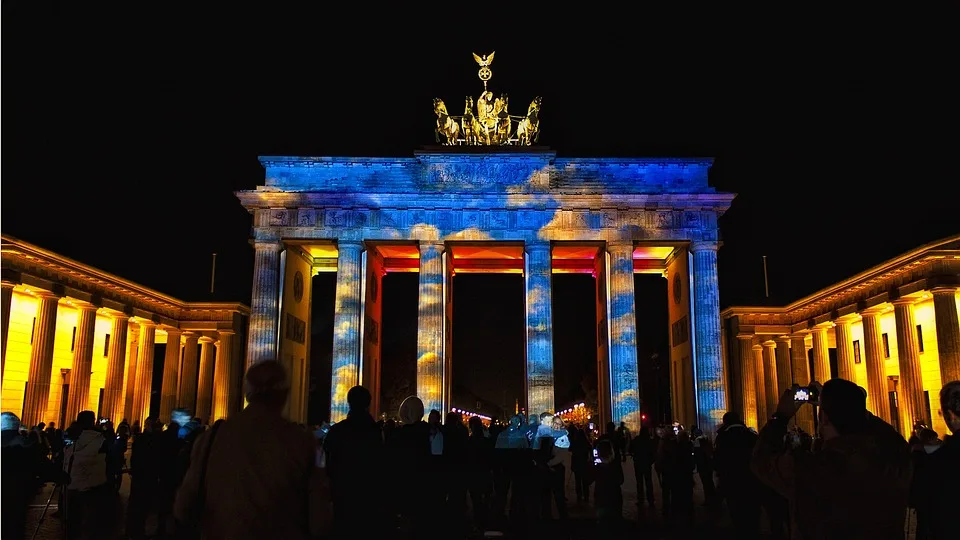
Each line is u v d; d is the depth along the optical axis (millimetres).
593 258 79000
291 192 68438
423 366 66375
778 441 10383
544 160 69688
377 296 76375
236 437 8758
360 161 70375
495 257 78625
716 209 68750
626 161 70375
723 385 66062
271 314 67250
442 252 68812
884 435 8555
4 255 59656
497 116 74125
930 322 67375
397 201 68875
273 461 8586
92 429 24469
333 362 66438
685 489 30062
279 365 9359
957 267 59719
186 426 27609
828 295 78250
